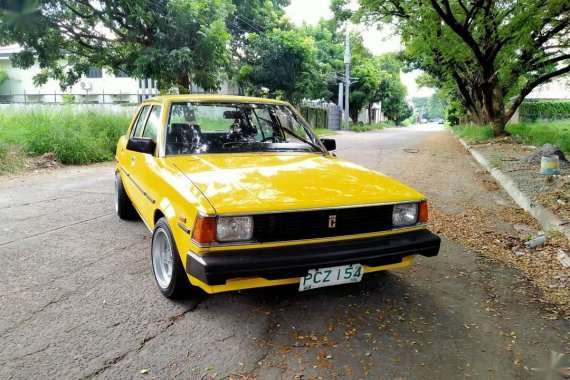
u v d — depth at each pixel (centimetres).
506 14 1298
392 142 2056
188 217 275
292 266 268
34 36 1423
